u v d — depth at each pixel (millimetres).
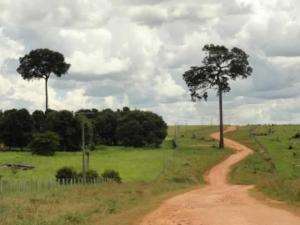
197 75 138125
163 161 112938
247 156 126875
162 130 151875
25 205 40656
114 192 55375
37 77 183125
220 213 32625
